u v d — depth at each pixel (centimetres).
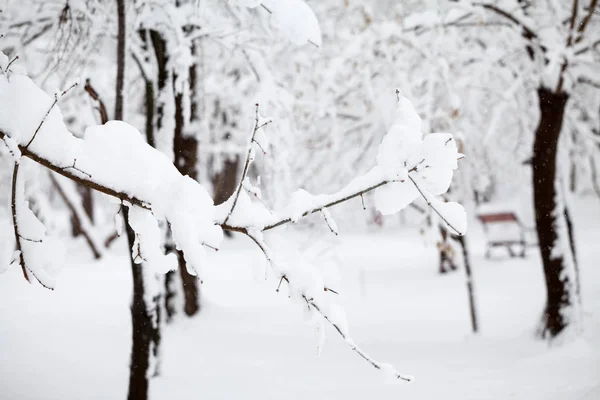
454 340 748
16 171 187
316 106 831
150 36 617
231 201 227
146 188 203
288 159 723
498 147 1062
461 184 949
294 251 247
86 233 1623
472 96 867
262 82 690
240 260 1650
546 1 735
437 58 778
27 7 605
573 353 559
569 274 662
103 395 529
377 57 830
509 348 667
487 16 822
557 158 716
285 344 740
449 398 468
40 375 580
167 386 544
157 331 575
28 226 200
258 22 553
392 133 215
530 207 1480
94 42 554
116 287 1198
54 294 1089
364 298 1090
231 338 773
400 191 214
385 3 957
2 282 1170
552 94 682
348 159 849
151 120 552
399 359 649
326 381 561
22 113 193
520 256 1360
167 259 212
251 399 506
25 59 614
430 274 1270
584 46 693
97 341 729
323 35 904
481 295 1033
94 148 204
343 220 796
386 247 1781
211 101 1038
